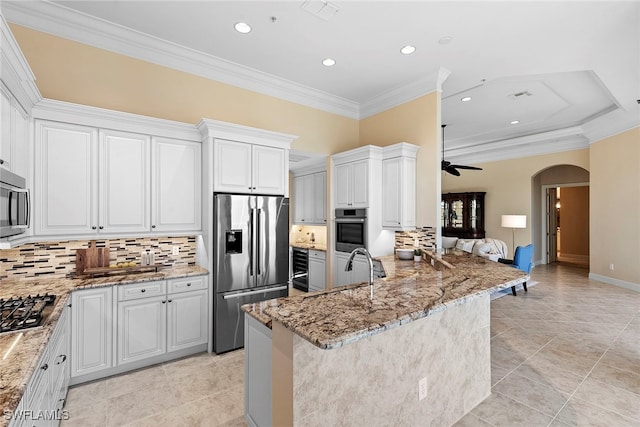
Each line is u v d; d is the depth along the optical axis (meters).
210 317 3.21
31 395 1.34
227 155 3.31
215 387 2.58
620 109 5.37
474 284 2.12
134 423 2.14
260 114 4.10
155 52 3.33
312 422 1.51
